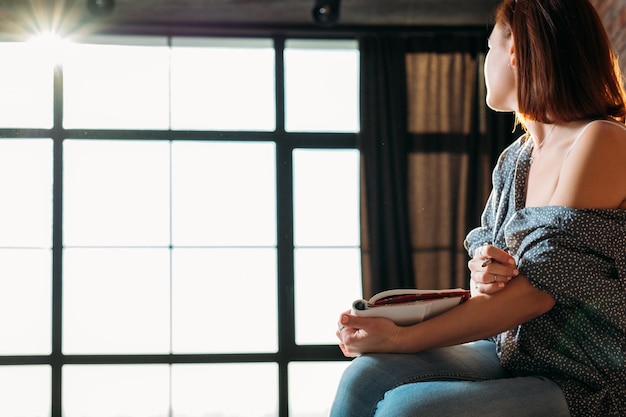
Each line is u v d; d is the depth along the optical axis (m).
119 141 6.58
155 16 6.50
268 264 6.59
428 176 6.52
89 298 6.48
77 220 6.52
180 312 6.52
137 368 6.38
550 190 1.40
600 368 1.31
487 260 1.33
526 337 1.35
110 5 6.17
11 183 6.47
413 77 6.64
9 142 6.49
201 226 6.59
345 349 1.40
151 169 6.60
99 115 6.61
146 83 6.68
